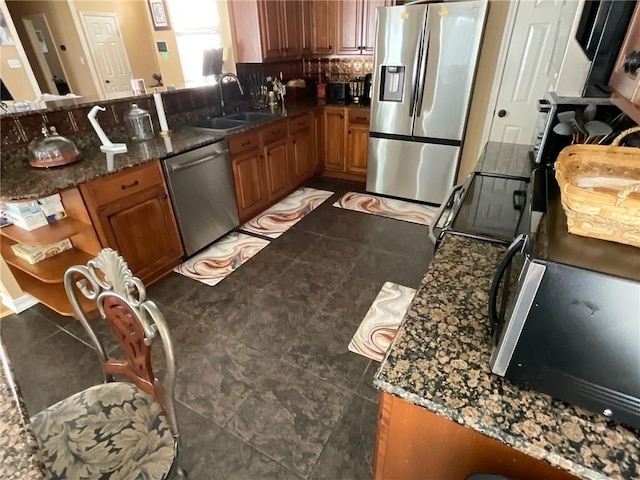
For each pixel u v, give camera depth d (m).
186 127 2.99
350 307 2.23
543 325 0.61
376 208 3.55
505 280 0.88
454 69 2.98
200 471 1.36
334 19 3.77
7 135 2.02
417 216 3.38
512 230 1.35
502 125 3.33
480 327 0.87
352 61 4.15
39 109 2.17
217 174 2.73
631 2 1.07
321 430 1.50
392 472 0.91
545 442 0.62
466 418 0.66
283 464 1.38
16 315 2.17
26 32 4.73
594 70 1.20
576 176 0.81
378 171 3.72
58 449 0.96
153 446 0.98
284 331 2.04
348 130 3.92
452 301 0.97
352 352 1.90
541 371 0.66
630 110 0.79
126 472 0.92
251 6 3.25
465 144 3.55
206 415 1.57
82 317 1.11
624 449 0.60
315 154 4.05
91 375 1.78
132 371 1.10
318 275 2.54
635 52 0.80
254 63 3.64
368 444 1.45
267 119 3.21
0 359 0.80
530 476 0.73
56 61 4.87
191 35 4.41
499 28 3.02
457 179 3.61
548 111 1.67
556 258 0.58
